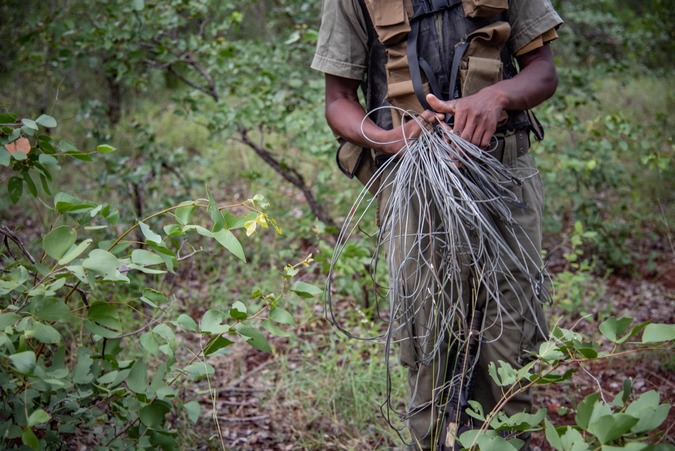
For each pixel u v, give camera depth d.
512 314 2.19
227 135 4.36
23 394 1.80
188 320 1.95
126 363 2.16
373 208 4.69
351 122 2.23
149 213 4.64
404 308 2.17
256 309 3.91
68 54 4.39
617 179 4.80
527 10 2.15
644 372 3.37
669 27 7.21
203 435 2.86
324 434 2.93
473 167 1.98
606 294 4.36
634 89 8.83
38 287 1.77
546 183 4.88
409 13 2.12
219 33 6.29
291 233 4.64
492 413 1.77
